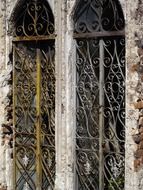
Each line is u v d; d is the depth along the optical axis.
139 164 5.25
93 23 5.73
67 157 5.88
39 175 6.16
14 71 6.36
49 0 5.95
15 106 6.36
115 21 5.55
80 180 5.86
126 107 5.28
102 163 5.66
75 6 5.81
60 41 5.86
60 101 5.88
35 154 6.21
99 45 5.69
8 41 6.35
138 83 5.22
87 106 5.80
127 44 5.29
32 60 6.24
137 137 5.23
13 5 6.26
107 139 5.64
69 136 5.88
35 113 6.21
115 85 5.58
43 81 6.15
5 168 6.39
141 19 5.21
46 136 6.12
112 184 5.59
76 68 5.89
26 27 6.25
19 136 6.36
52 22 6.00
